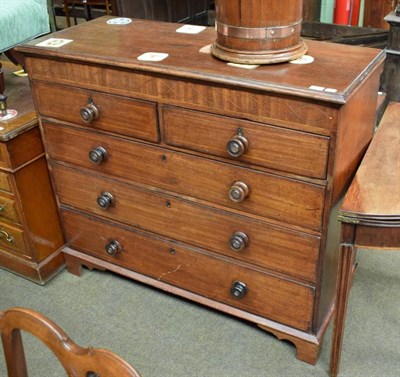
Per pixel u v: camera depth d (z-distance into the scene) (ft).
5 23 6.70
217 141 4.90
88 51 5.32
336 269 5.62
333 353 5.24
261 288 5.52
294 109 4.34
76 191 6.35
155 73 4.87
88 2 12.63
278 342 5.86
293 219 4.89
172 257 6.03
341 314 4.97
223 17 4.78
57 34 5.95
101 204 6.07
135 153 5.54
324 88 4.25
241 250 5.39
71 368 3.03
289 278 5.25
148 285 6.74
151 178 5.60
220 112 4.73
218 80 4.54
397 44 8.54
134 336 6.03
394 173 4.78
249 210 5.11
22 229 6.49
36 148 6.23
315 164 4.49
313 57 4.95
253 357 5.70
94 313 6.37
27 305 6.53
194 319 6.22
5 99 6.11
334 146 4.33
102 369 2.87
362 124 4.99
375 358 5.60
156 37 5.69
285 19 4.65
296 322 5.49
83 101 5.54
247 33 4.68
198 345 5.87
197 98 4.78
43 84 5.73
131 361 5.70
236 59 4.78
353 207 4.36
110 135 5.60
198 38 5.61
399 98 8.91
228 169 4.99
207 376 5.51
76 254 6.86
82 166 6.08
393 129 5.55
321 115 4.25
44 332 3.06
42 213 6.59
